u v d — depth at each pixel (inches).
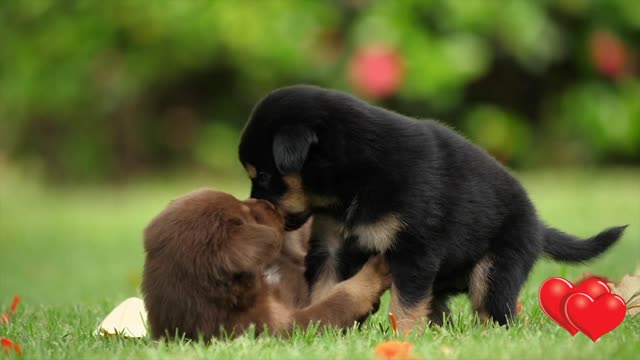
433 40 838.5
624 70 893.2
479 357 216.4
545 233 313.1
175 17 846.5
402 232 272.8
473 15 832.3
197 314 240.7
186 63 888.3
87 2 857.5
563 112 899.4
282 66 852.0
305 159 271.1
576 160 920.3
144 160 949.8
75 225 706.2
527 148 906.7
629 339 237.8
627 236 532.7
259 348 228.8
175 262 242.8
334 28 849.5
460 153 291.1
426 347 230.7
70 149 941.8
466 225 284.2
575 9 867.4
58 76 875.4
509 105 915.4
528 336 246.4
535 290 351.6
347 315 264.4
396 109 878.4
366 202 276.5
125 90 890.7
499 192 294.8
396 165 276.5
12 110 913.5
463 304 337.7
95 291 448.1
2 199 874.8
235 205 253.1
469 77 842.8
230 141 921.5
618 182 840.9
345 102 284.2
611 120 887.1
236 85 925.2
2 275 518.6
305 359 218.8
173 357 222.4
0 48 875.4
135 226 689.6
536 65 868.0
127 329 281.9
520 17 839.1
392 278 275.4
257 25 838.5
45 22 865.5
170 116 947.3
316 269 292.2
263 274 257.9
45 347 251.0
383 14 831.1
